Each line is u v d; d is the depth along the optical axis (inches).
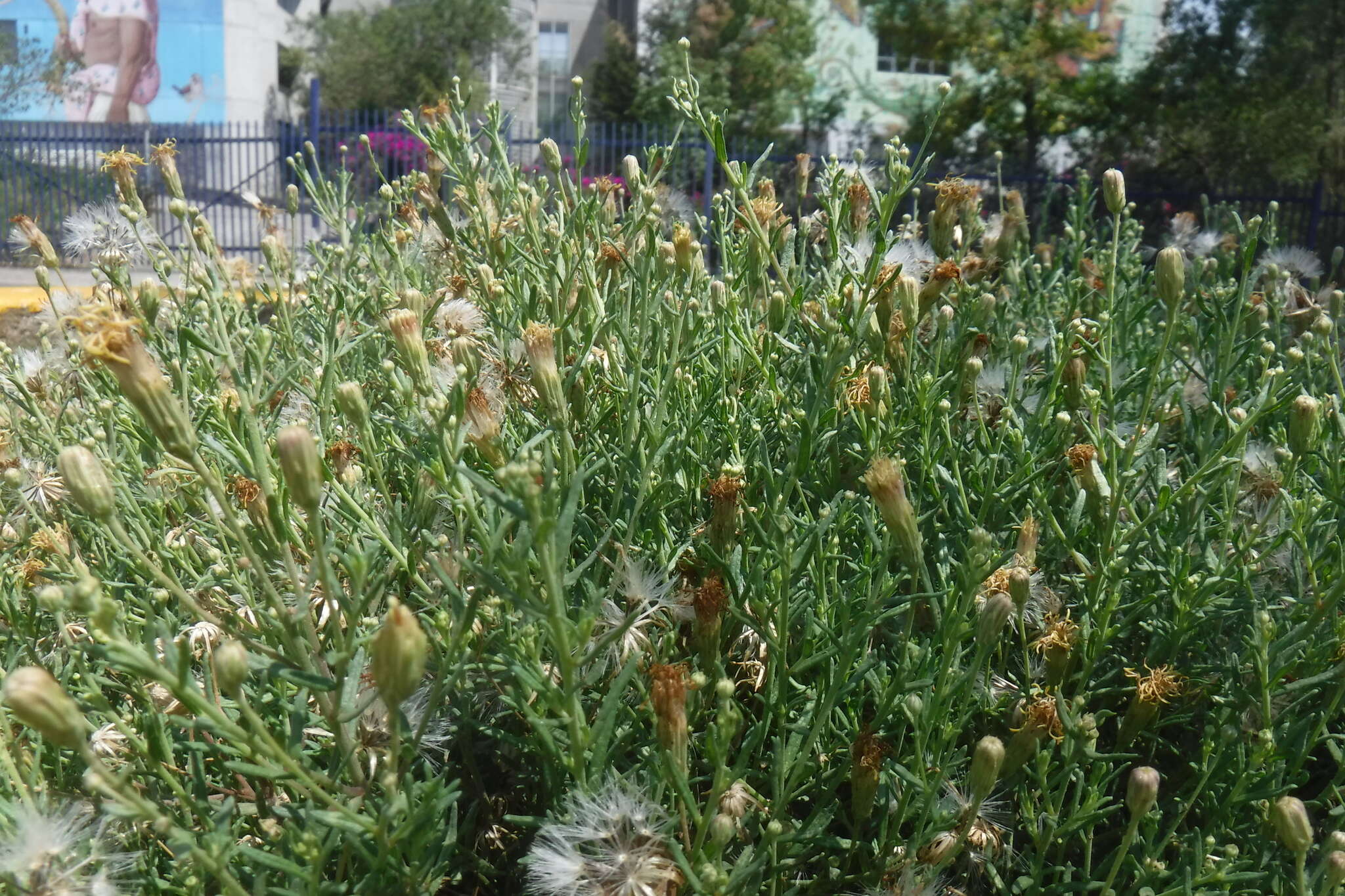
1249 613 15.9
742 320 19.1
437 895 13.7
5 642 14.8
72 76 222.5
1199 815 15.0
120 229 20.5
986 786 12.1
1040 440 18.1
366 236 26.4
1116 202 16.7
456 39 257.1
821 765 14.2
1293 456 15.1
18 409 20.8
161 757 11.4
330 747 12.5
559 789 12.8
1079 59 153.4
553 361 13.1
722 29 178.5
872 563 15.4
